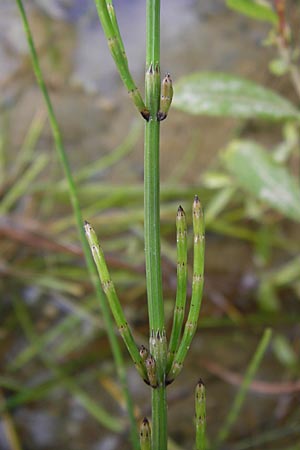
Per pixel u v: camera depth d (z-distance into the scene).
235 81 0.29
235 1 0.26
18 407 0.31
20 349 0.33
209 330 0.34
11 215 0.39
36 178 0.40
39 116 0.43
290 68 0.29
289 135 0.38
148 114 0.15
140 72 0.46
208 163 0.41
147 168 0.15
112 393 0.31
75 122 0.43
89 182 0.41
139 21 0.48
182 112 0.44
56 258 0.37
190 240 0.37
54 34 0.48
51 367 0.32
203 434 0.16
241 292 0.35
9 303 0.35
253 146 0.33
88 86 0.45
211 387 0.31
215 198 0.38
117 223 0.39
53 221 0.39
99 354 0.33
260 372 0.32
